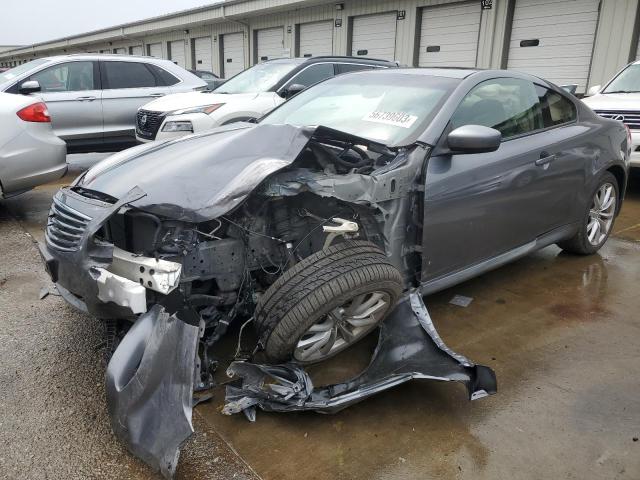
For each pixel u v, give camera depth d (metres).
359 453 2.22
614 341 3.13
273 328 2.39
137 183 2.54
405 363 2.59
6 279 3.98
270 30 18.06
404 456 2.20
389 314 2.80
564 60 10.50
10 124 5.11
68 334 3.16
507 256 3.53
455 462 2.17
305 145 2.54
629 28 9.39
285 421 2.41
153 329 2.18
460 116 3.14
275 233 2.69
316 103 3.80
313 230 2.72
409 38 13.20
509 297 3.71
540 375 2.78
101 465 2.14
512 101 3.57
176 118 6.50
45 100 7.40
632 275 4.13
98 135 7.89
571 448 2.25
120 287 2.26
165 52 25.34
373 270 2.47
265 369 2.43
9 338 3.10
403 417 2.45
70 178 7.91
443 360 2.57
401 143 2.91
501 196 3.27
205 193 2.36
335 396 2.38
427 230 2.85
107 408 2.34
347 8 14.76
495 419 2.44
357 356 2.92
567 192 3.88
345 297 2.40
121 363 2.18
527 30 11.00
